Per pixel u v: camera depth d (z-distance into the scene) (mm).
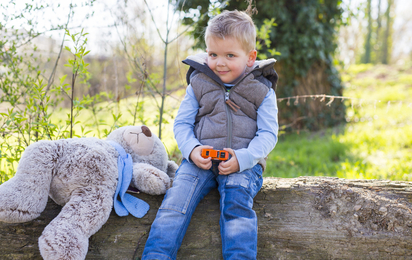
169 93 2898
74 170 1477
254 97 1757
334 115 6703
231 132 1722
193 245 1627
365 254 1614
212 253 1608
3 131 2164
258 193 1807
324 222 1690
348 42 21281
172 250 1438
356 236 1637
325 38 6508
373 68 13438
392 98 8195
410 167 3654
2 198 1312
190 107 1840
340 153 4652
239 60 1687
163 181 1670
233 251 1396
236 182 1583
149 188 1653
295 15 6195
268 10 5910
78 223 1387
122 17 2717
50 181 1464
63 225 1354
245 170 1644
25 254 1578
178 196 1554
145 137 1776
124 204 1645
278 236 1660
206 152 1594
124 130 1811
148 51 3322
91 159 1499
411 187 1822
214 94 1763
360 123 6520
